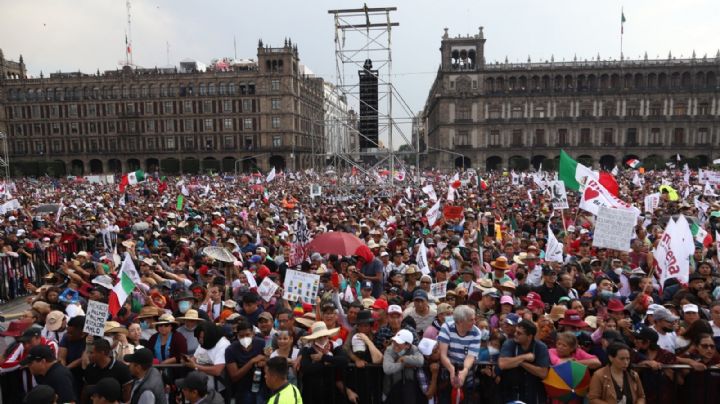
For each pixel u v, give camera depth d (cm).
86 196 4612
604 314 927
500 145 11700
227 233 2055
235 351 812
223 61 14000
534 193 3959
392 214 2731
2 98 13012
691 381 778
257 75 12250
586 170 1981
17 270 1847
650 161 10481
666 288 1193
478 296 1113
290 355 852
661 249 1194
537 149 11575
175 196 4556
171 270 1489
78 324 873
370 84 4278
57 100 12888
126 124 12781
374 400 832
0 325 1260
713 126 10962
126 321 1040
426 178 6600
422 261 1435
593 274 1369
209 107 12525
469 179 6481
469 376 788
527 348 755
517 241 1761
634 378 716
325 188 5128
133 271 1141
